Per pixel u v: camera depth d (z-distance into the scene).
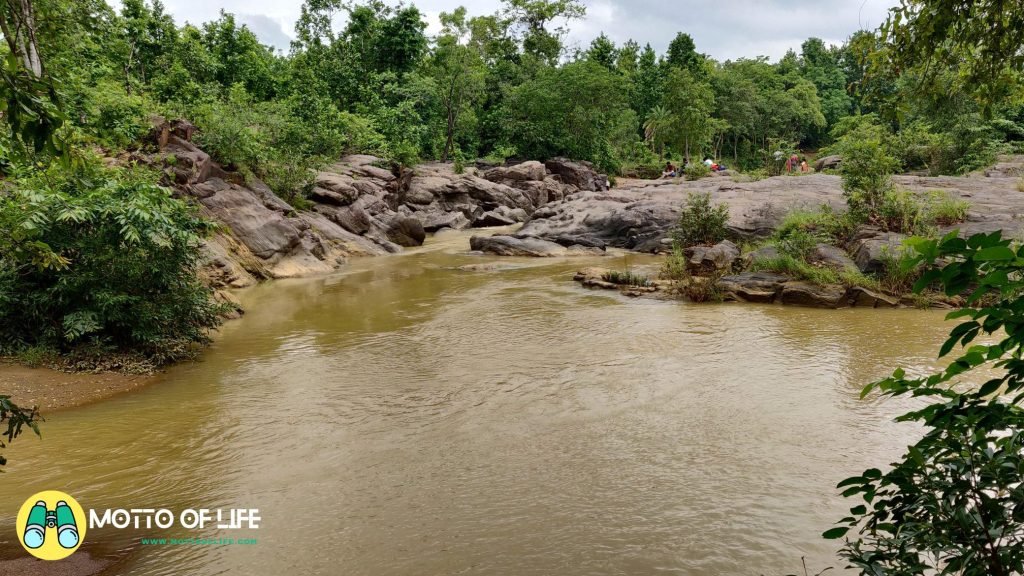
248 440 6.53
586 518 4.80
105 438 6.60
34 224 8.48
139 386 8.40
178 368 9.24
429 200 34.53
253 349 10.28
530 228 25.78
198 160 18.50
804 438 6.24
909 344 9.54
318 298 14.81
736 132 74.44
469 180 37.16
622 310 12.80
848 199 16.42
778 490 5.17
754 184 25.17
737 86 73.62
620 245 23.89
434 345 10.29
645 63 82.12
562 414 7.09
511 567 4.18
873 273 13.28
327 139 31.55
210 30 38.22
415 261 21.62
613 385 8.05
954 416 1.88
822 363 8.72
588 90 52.44
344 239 23.11
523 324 11.70
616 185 52.06
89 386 8.23
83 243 9.08
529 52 64.62
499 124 53.94
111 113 16.52
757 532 4.52
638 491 5.22
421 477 5.60
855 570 3.98
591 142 53.47
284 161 24.45
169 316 9.62
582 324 11.59
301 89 40.16
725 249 16.44
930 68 4.79
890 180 17.17
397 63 50.44
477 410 7.28
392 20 49.59
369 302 14.21
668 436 6.40
